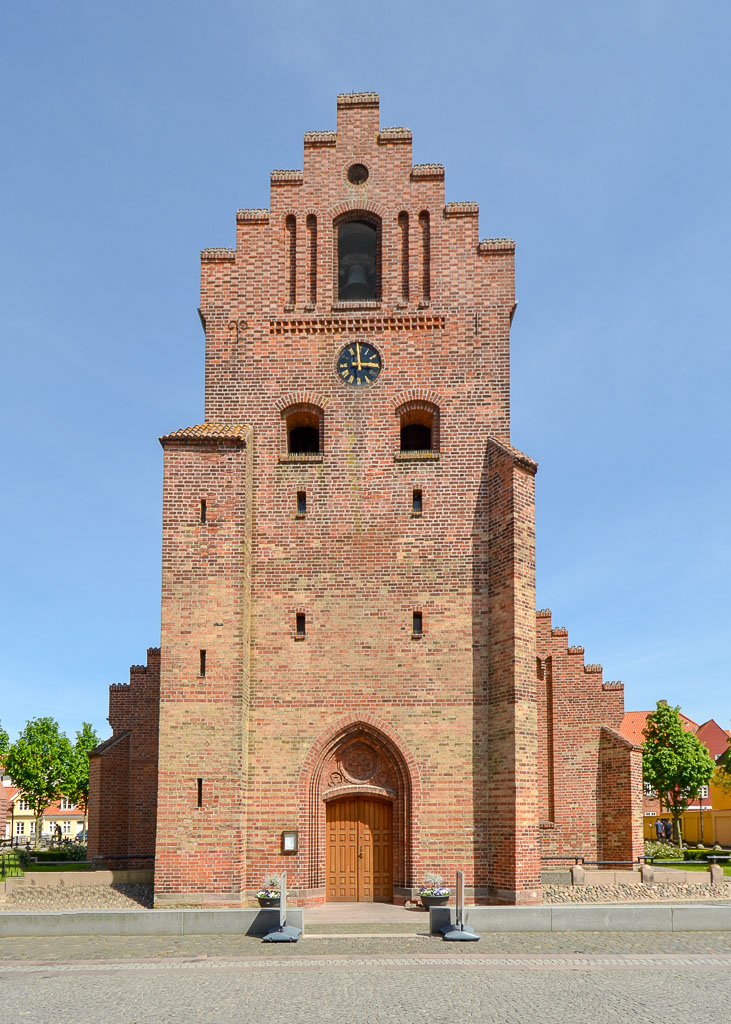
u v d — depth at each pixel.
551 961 20.52
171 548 30.73
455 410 33.31
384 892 30.84
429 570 32.16
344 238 37.69
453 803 30.41
